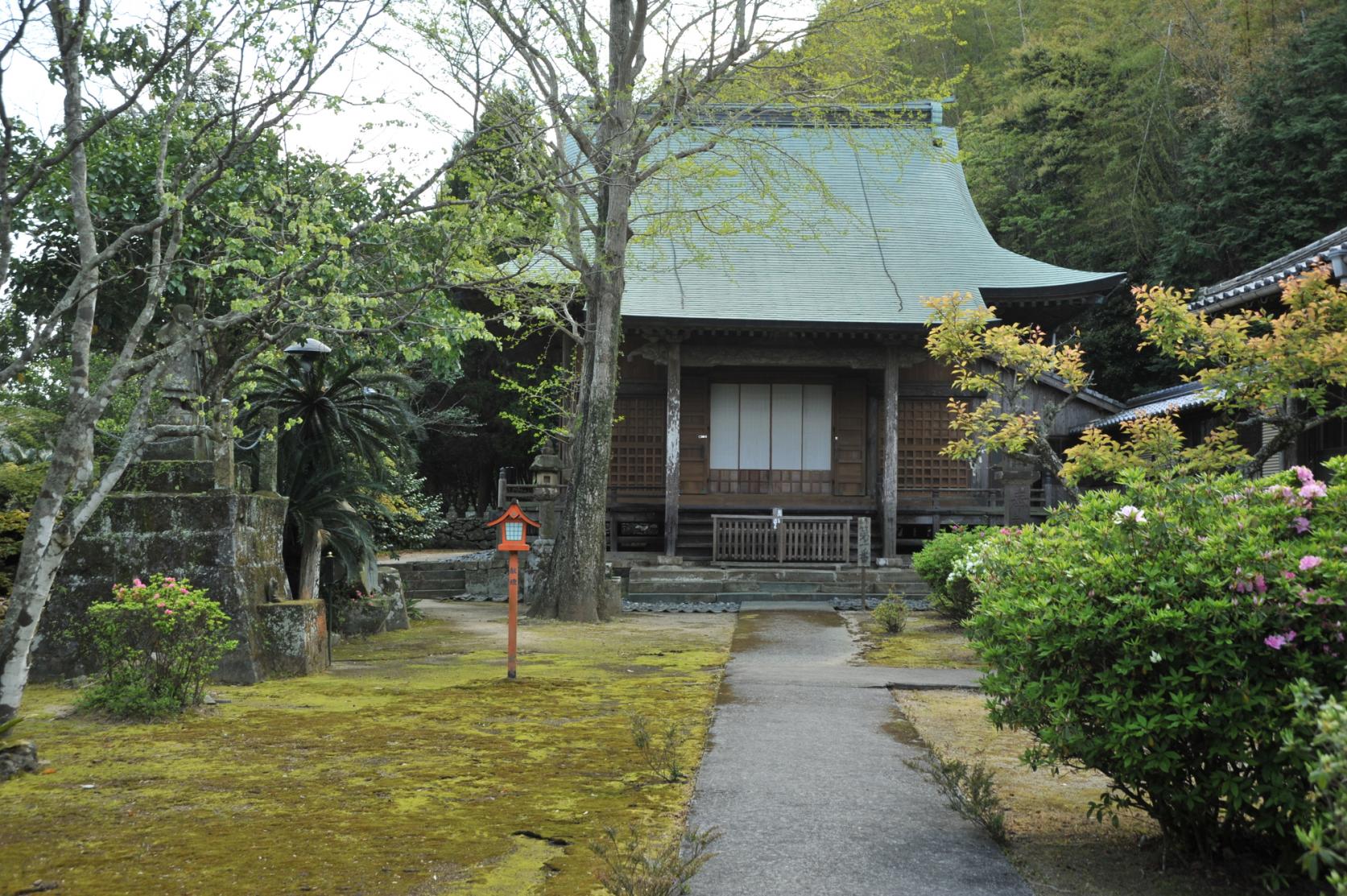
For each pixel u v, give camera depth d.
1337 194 27.19
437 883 4.20
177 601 7.75
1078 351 11.24
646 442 22.97
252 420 11.48
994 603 5.00
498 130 9.80
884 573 19.58
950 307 11.60
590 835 4.81
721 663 10.82
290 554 12.14
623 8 15.93
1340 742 3.04
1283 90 28.20
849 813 5.12
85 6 6.42
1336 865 3.37
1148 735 4.14
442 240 8.73
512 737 6.94
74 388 6.48
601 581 16.31
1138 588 4.36
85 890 4.11
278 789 5.62
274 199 8.44
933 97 16.30
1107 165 33.22
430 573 21.23
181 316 9.69
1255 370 9.84
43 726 7.21
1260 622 3.99
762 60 16.06
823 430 23.17
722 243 23.48
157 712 7.45
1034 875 4.34
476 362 34.25
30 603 6.31
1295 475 4.81
